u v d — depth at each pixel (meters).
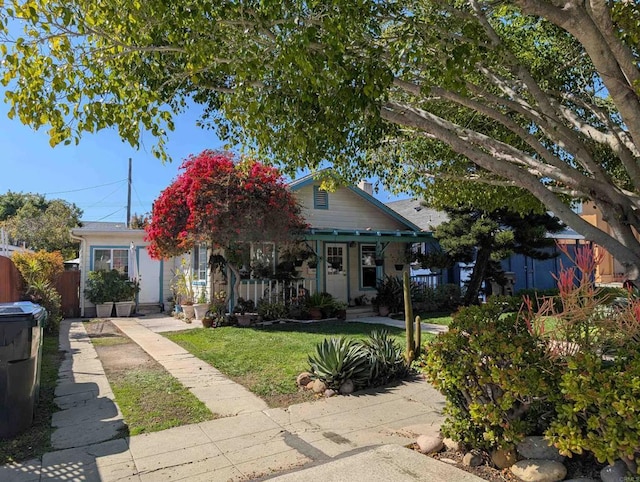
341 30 3.28
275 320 12.42
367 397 5.61
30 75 3.21
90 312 15.03
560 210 4.16
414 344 7.06
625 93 3.19
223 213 10.87
